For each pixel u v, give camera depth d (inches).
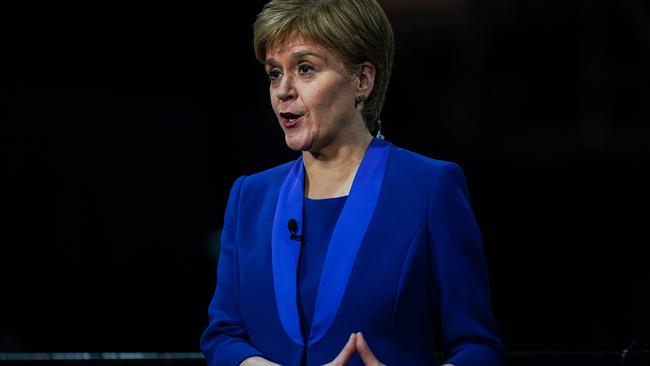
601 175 629.3
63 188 491.2
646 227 607.5
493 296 524.1
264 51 142.6
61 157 487.2
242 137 502.3
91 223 498.6
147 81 490.9
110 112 490.0
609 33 601.0
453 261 136.6
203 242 513.3
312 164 146.5
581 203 618.2
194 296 514.3
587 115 621.0
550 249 607.2
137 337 510.3
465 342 135.5
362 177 141.0
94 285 503.8
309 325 136.8
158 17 472.4
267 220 146.3
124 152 495.5
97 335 504.7
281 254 140.9
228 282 152.0
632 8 581.6
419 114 598.9
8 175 481.1
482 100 605.6
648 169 621.0
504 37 603.5
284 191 147.2
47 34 466.6
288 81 138.9
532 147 626.5
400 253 135.2
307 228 141.9
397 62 578.9
